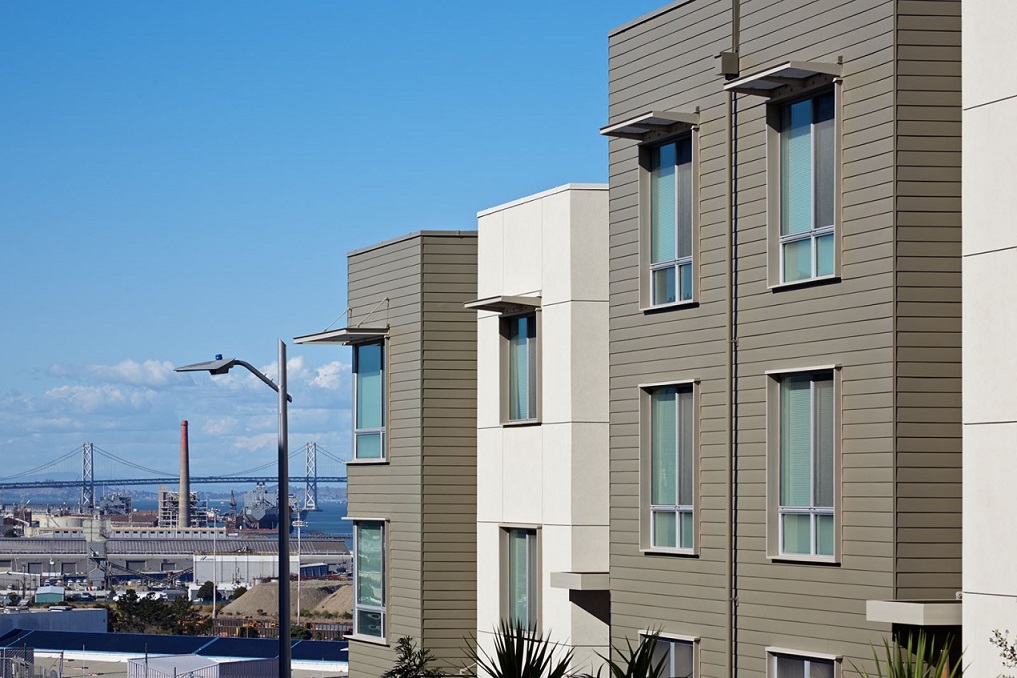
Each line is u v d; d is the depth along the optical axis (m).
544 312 29.62
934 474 19.83
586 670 28.05
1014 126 18.02
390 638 34.19
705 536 23.45
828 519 21.05
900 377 19.86
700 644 23.42
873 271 20.31
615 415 25.75
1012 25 18.11
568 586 27.69
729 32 23.42
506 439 30.89
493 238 31.62
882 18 20.36
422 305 33.66
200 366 29.41
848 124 20.86
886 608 19.20
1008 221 18.03
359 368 36.34
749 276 22.70
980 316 18.33
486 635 31.23
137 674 74.25
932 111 20.14
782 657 21.70
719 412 23.27
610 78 26.30
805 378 21.62
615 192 26.02
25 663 78.94
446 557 33.19
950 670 18.77
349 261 36.81
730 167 23.19
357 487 35.94
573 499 28.52
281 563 29.03
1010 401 17.88
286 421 29.92
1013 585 17.69
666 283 24.86
